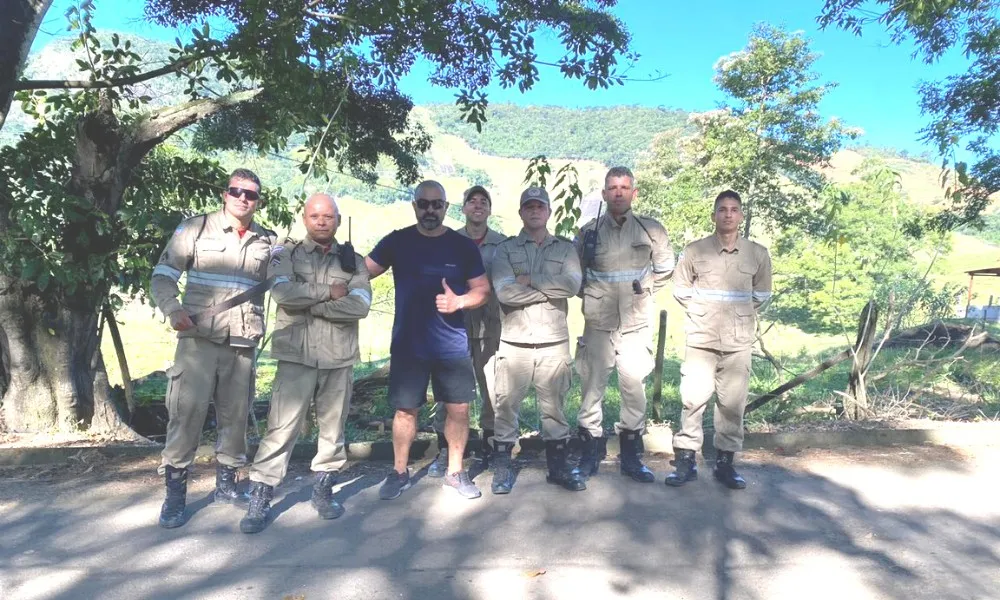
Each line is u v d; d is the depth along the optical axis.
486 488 4.45
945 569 3.33
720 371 4.46
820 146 29.73
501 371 4.39
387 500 4.23
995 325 18.80
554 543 3.62
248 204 3.89
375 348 14.36
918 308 12.48
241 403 4.07
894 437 5.44
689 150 35.31
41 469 4.86
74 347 6.36
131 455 5.13
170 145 8.09
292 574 3.28
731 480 4.41
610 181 4.47
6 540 3.66
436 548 3.56
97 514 4.02
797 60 29.42
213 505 4.16
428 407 7.27
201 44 6.12
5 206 5.93
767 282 4.51
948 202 15.12
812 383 9.91
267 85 6.91
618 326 4.55
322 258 3.90
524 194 4.35
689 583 3.20
